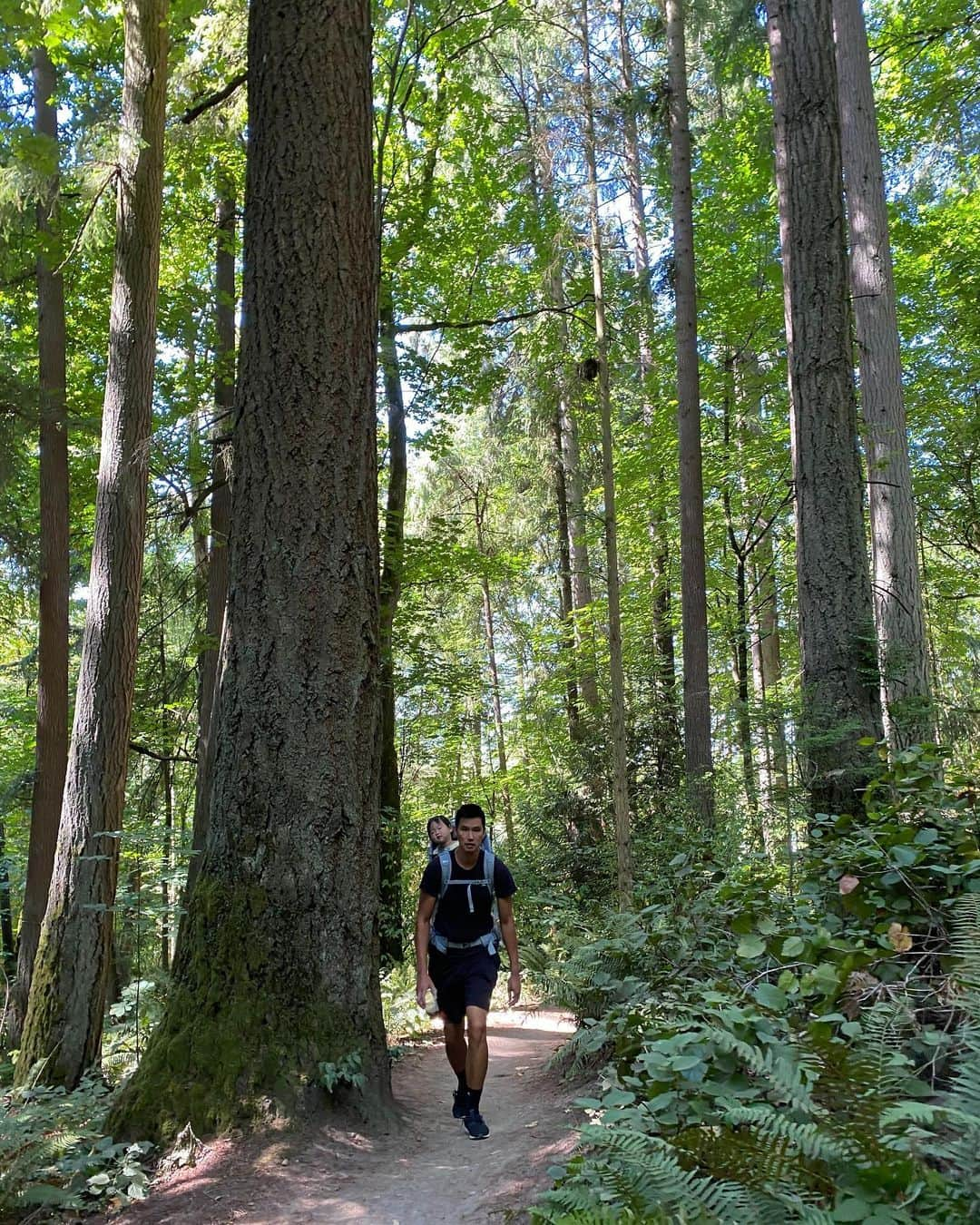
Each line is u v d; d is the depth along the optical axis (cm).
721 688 1875
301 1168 425
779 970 376
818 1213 200
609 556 1134
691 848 759
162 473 1171
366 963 514
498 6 1347
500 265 1539
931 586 1630
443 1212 365
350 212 554
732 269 1638
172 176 1289
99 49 1187
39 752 1160
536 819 1485
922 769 457
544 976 580
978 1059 227
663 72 1371
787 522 1830
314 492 531
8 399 1149
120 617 817
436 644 1528
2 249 1127
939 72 1330
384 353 1351
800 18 844
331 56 552
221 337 1338
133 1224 386
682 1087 274
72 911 766
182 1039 479
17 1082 734
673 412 1736
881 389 1005
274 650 521
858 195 1027
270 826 508
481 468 2439
